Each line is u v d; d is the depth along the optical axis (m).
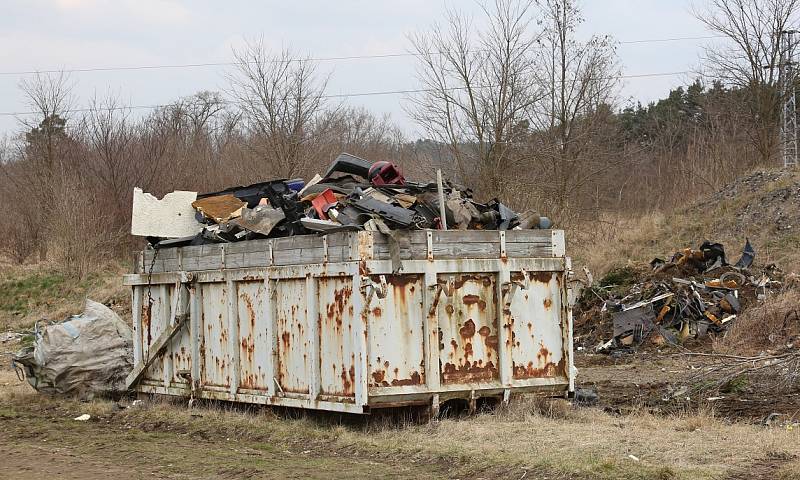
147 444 10.29
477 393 10.31
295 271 10.48
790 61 38.25
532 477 7.72
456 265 10.23
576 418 10.40
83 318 14.06
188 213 12.84
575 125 32.66
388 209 10.12
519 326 10.65
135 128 40.06
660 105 57.41
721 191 31.61
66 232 32.47
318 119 40.25
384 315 9.79
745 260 22.81
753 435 8.95
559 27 33.09
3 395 14.34
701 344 19.33
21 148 51.53
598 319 21.66
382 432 9.77
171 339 12.70
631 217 34.31
